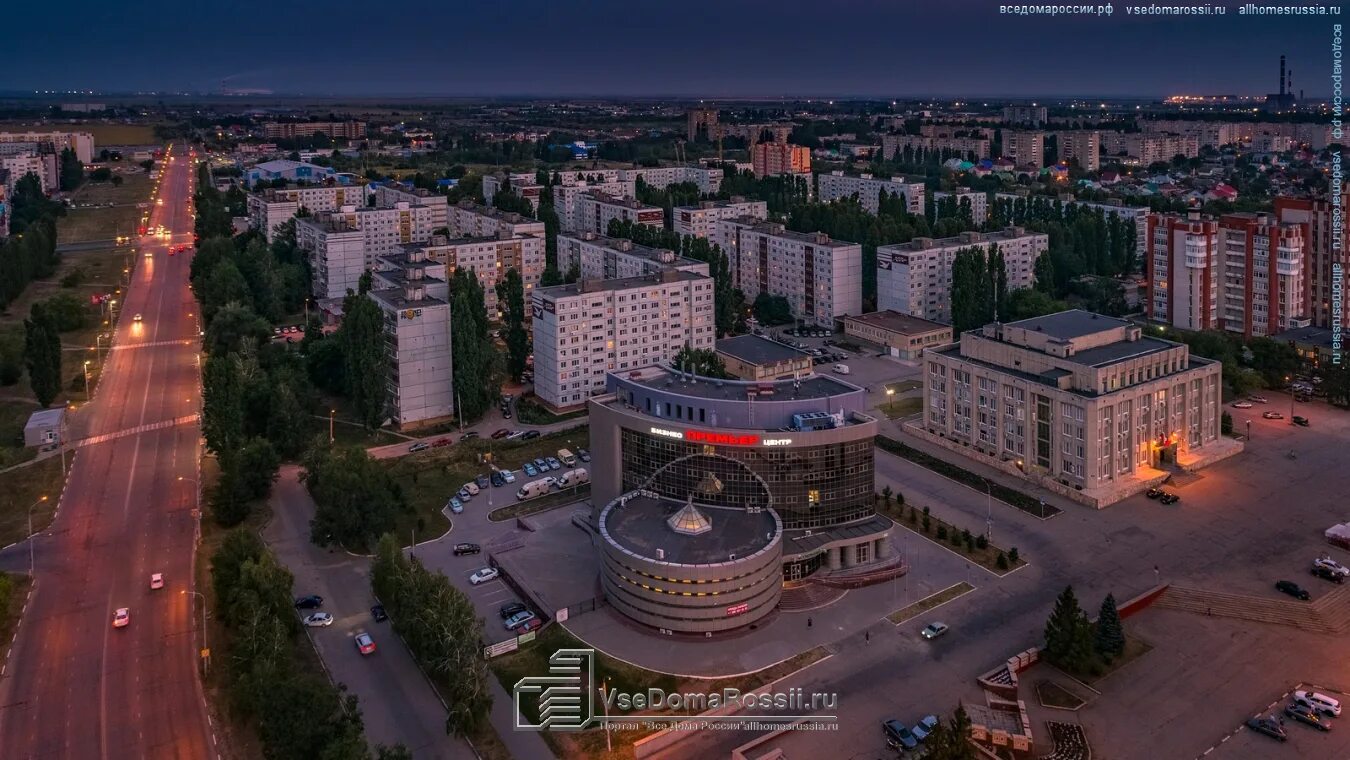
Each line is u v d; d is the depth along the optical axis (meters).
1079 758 130.62
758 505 180.88
